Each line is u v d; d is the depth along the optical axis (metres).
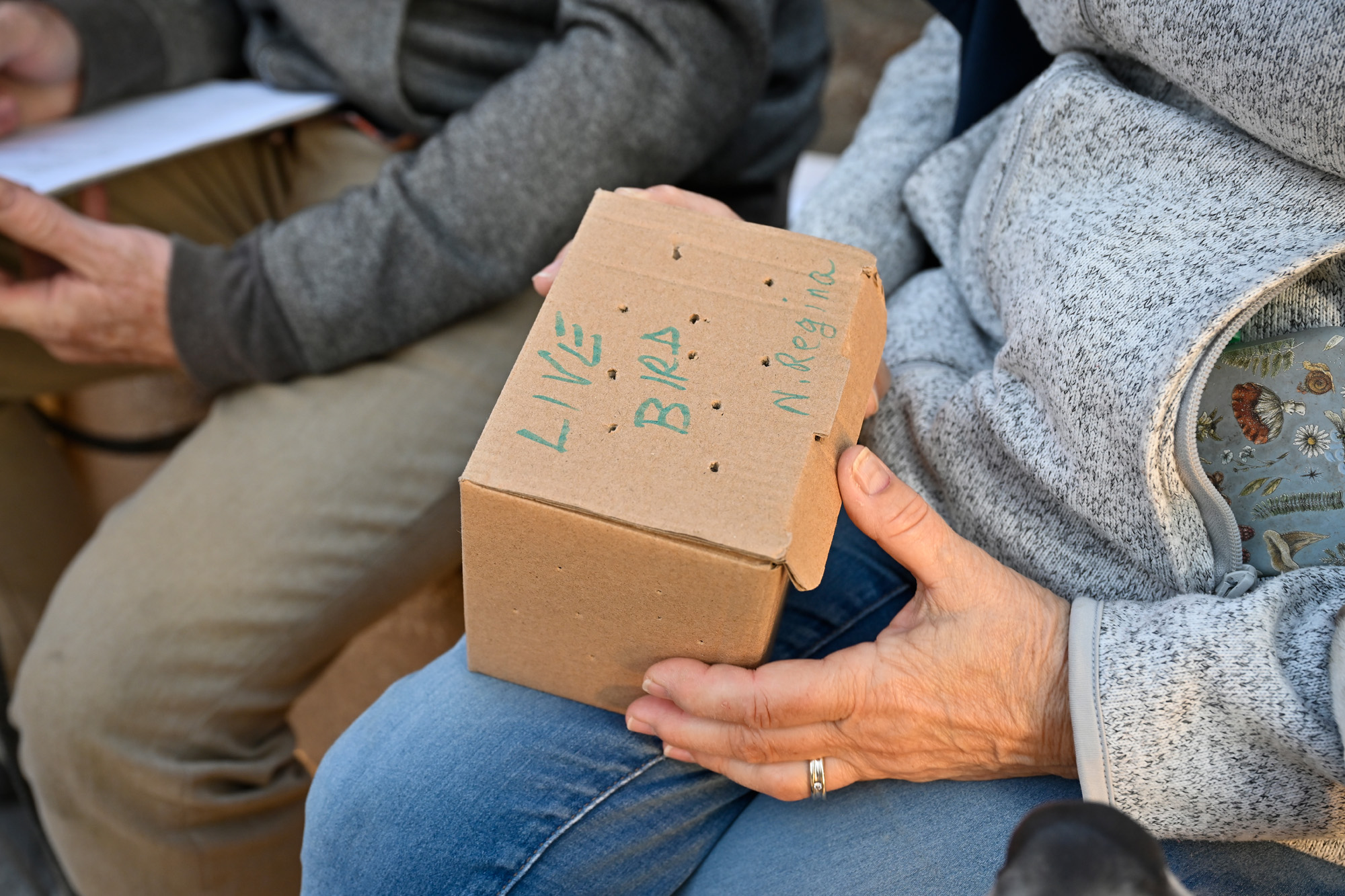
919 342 0.73
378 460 0.93
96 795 0.87
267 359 0.94
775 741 0.57
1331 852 0.56
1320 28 0.47
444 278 0.93
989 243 0.67
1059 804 0.36
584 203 0.94
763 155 1.11
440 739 0.64
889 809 0.61
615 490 0.48
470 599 0.56
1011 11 0.75
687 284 0.56
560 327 0.54
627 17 0.90
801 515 0.48
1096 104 0.61
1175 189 0.57
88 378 1.12
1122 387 0.53
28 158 0.93
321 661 0.95
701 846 0.65
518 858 0.60
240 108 1.07
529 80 0.92
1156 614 0.53
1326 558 0.54
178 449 0.99
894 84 0.95
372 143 1.11
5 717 1.11
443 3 1.01
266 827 0.92
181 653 0.87
